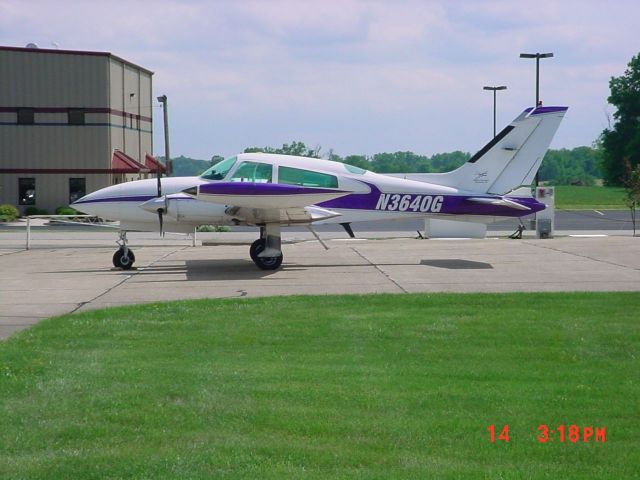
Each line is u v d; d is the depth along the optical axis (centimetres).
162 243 3409
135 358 1162
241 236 3750
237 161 2338
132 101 6506
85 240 3641
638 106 11362
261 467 754
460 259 2566
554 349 1209
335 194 2186
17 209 5906
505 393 981
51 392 981
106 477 736
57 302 1752
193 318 1470
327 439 829
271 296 1769
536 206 2555
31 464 764
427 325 1382
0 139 5856
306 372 1080
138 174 6362
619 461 773
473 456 785
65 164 5916
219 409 916
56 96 5875
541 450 799
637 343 1241
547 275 2128
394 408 922
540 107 2564
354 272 2256
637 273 2144
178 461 769
